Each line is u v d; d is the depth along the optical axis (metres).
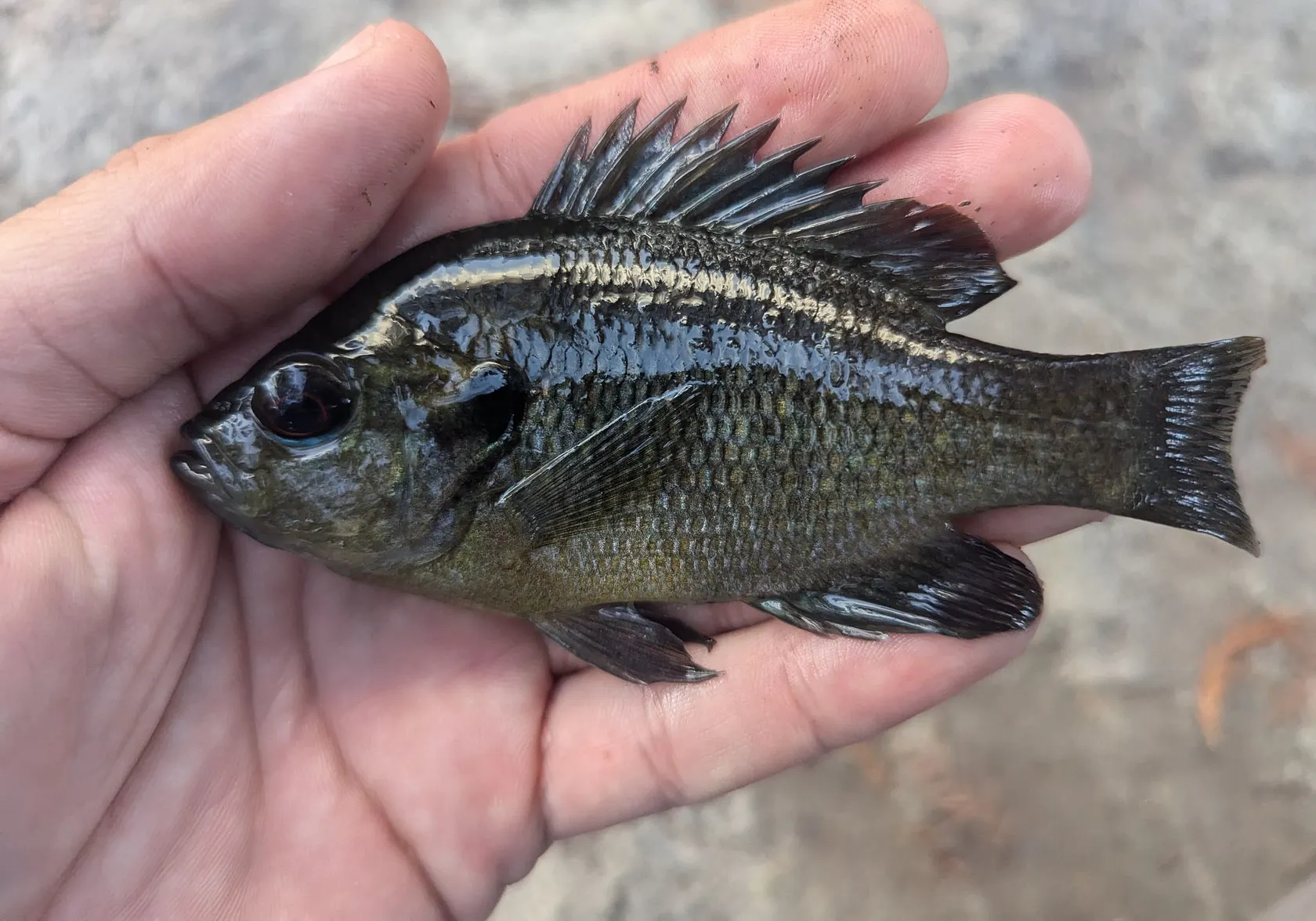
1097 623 0.24
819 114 0.17
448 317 0.14
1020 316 0.27
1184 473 0.15
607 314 0.14
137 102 0.27
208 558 0.15
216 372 0.15
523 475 0.14
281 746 0.15
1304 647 0.24
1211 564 0.25
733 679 0.16
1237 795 0.23
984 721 0.24
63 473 0.14
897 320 0.15
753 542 0.15
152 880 0.14
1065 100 0.29
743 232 0.15
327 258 0.14
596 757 0.16
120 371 0.14
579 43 0.28
